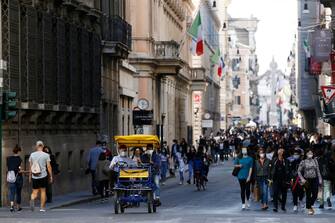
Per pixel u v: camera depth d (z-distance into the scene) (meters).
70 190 68.44
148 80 108.94
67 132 68.06
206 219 43.75
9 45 53.75
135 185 48.97
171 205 57.53
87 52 72.56
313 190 50.19
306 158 50.50
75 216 46.31
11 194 50.34
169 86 132.62
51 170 52.94
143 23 108.62
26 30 56.78
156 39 117.69
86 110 71.69
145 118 89.69
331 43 101.31
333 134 140.88
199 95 179.38
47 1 61.47
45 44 60.69
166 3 131.00
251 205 57.22
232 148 164.00
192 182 91.31
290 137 111.81
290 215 48.28
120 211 49.44
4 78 53.16
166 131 128.62
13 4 54.44
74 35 68.50
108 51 80.50
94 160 65.19
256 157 53.59
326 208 55.06
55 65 63.25
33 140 59.16
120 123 92.50
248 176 52.75
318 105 168.75
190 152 88.19
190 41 165.75
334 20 115.38
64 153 66.88
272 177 52.16
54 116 63.62
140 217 45.41
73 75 68.06
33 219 43.97
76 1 67.50
